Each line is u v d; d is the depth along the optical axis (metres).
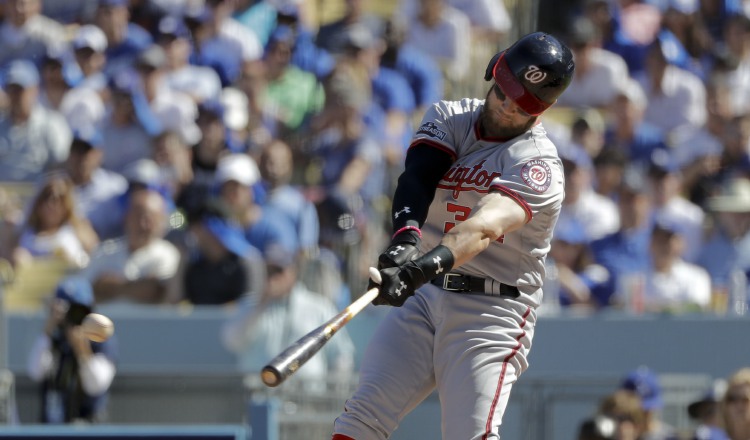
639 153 38.81
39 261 32.72
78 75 40.97
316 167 35.00
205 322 29.58
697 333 29.86
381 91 38.03
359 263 31.84
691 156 38.56
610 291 32.09
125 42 42.53
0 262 32.78
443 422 13.88
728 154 38.03
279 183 33.16
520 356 14.06
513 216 13.13
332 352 28.16
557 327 29.95
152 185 31.95
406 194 13.56
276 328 28.20
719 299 33.75
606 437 24.95
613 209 34.62
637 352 29.89
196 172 34.81
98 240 34.47
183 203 33.44
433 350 14.04
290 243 31.48
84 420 26.67
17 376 26.98
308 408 25.69
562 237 32.47
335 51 41.88
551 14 45.47
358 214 32.47
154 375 26.73
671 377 27.92
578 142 37.56
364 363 14.14
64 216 33.19
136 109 37.50
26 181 37.72
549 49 13.26
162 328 29.72
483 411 13.58
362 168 34.22
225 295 30.80
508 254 13.92
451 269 13.05
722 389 26.41
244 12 43.72
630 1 44.09
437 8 42.28
